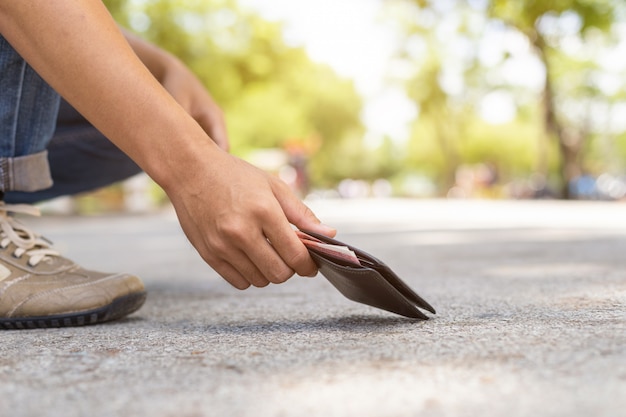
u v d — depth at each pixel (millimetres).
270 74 12164
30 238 1004
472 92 18234
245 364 679
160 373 658
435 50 17859
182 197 807
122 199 11195
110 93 794
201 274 1851
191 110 1271
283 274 830
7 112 971
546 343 704
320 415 547
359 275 810
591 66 15312
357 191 33594
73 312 951
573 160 13414
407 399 569
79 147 1305
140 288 1016
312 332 827
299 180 14766
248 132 17609
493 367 634
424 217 6379
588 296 1040
